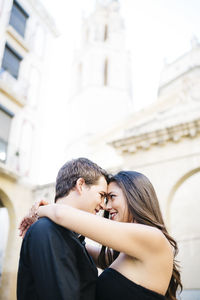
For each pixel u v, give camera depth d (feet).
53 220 4.28
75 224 4.08
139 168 30.19
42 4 52.39
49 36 55.42
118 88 101.50
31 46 48.88
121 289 4.38
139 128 33.91
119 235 4.13
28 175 41.22
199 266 42.50
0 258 44.27
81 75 109.40
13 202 36.32
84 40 120.47
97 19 123.85
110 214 5.75
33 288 4.11
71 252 4.15
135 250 4.28
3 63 42.57
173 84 78.02
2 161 38.17
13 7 46.88
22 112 43.57
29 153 42.78
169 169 28.50
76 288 3.81
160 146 30.09
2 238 46.78
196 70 74.49
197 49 79.00
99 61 106.32
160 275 4.42
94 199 5.19
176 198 51.44
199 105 46.98
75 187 5.22
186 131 28.40
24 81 45.42
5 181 36.24
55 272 3.73
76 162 5.49
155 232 4.46
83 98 97.91
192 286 41.04
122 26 124.98
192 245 44.98
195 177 51.65
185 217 48.67
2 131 39.60
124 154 32.12
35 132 45.29
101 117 92.58
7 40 43.37
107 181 5.85
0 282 32.30
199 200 48.83
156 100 66.28
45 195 38.68
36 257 3.92
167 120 33.17
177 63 81.56
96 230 4.06
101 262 6.52
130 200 5.40
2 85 39.88
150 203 5.50
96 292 4.60
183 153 28.37
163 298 4.41
